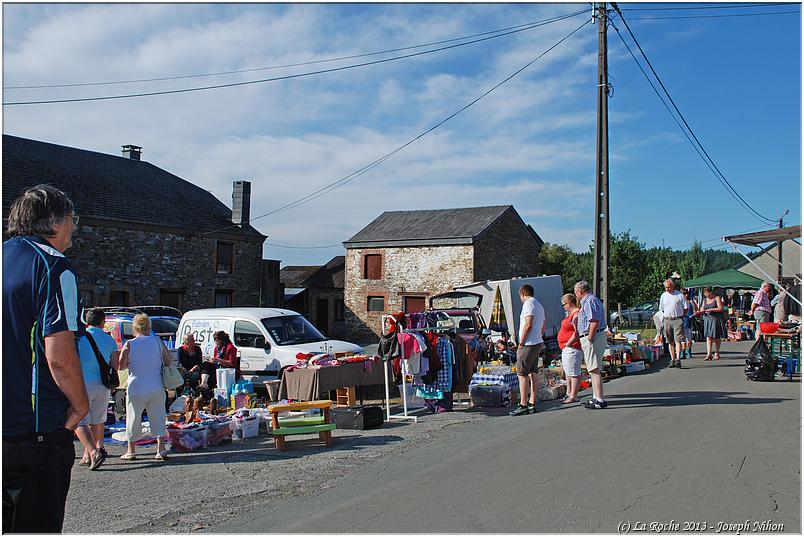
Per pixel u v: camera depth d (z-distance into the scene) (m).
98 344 7.66
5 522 3.23
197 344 12.73
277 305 33.09
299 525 5.14
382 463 7.21
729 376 12.46
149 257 27.41
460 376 10.88
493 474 6.30
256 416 9.57
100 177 28.62
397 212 37.34
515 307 19.61
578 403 10.45
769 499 5.24
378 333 33.81
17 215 3.46
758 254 31.38
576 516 4.98
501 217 33.66
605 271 17.45
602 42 17.98
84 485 6.81
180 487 6.63
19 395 3.23
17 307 3.23
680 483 5.70
